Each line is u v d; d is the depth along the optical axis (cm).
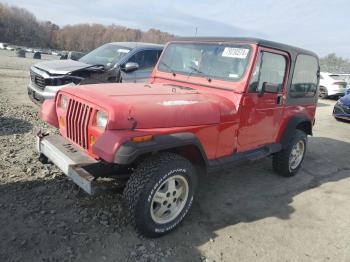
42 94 697
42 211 365
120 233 342
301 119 525
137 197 317
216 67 430
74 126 358
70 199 394
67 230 338
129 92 361
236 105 401
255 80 414
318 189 521
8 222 341
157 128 325
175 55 481
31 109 823
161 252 324
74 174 323
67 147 368
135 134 304
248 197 466
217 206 429
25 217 352
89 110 335
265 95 439
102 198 400
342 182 562
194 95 390
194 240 349
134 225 330
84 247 317
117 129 305
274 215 422
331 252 356
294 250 353
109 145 294
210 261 321
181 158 341
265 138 471
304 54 507
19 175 440
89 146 342
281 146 502
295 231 390
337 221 423
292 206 452
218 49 435
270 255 340
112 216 368
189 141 337
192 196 362
